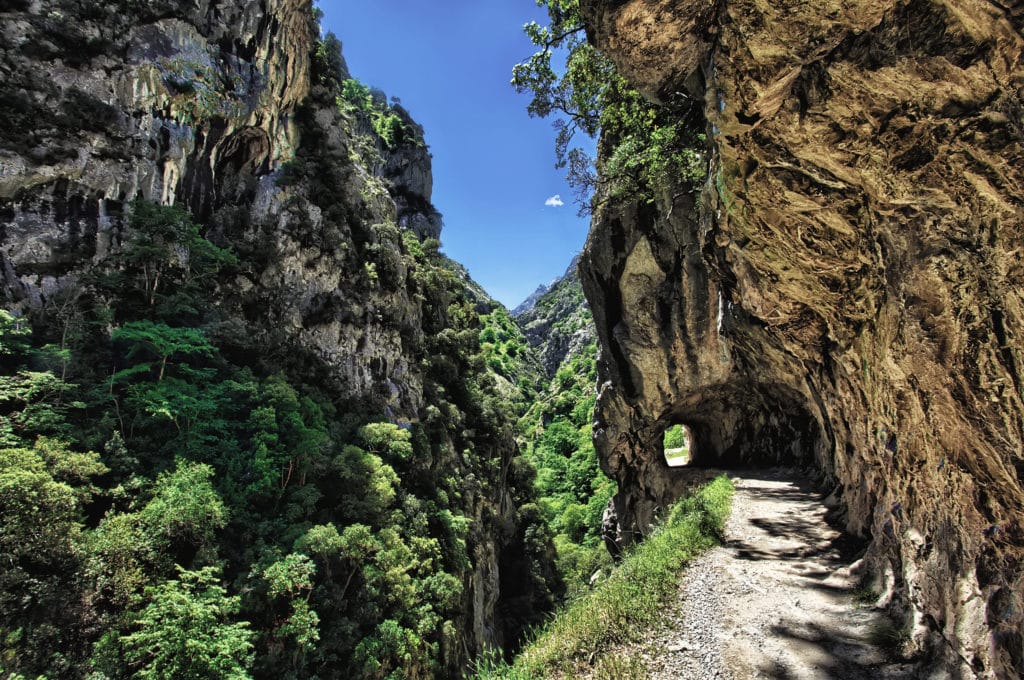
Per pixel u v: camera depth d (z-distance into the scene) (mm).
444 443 44281
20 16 24422
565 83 13461
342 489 26359
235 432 23922
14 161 23125
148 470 19156
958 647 4945
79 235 25141
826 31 4484
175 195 31172
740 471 21469
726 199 7449
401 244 51312
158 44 29578
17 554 13227
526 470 61719
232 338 28375
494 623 40250
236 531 20125
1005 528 4348
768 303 9289
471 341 64438
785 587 8609
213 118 33094
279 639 17312
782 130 5633
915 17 3912
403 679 20781
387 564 23453
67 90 25484
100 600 14203
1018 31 3359
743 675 6168
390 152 98562
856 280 6688
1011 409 4082
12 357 20000
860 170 5242
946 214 4398
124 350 23984
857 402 8148
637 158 15141
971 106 3900
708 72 5883
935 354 4762
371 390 39438
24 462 14406
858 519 10750
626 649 6879
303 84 41844
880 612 7066
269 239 35375
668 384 23375
